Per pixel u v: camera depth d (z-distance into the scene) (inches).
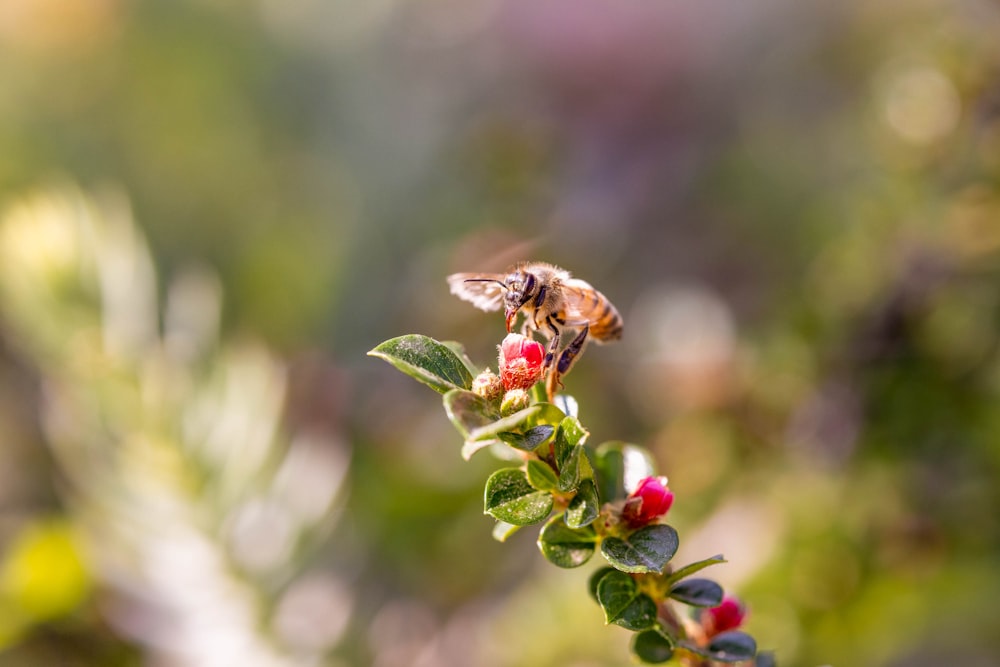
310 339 34.9
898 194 24.1
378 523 25.3
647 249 34.8
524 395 12.2
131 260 21.3
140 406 20.1
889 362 22.0
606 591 12.4
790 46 39.0
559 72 40.4
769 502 22.0
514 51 41.4
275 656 19.8
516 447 12.1
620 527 12.4
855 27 37.3
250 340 32.9
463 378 12.3
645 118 38.7
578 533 12.5
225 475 20.3
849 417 22.1
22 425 29.1
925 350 21.7
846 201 31.5
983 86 23.4
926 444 21.3
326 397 28.9
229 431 20.5
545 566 23.6
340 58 43.6
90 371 20.1
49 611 22.3
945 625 20.1
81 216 21.1
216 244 38.6
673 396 24.8
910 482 21.0
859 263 23.9
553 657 20.4
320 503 20.8
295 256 37.5
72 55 39.3
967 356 21.3
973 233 22.2
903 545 20.5
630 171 36.9
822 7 38.3
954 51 24.1
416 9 45.0
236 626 19.9
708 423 23.8
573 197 34.5
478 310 28.9
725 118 39.0
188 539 20.2
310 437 24.8
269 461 20.6
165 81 40.5
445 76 42.7
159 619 20.3
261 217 39.7
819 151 36.2
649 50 40.0
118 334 20.5
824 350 22.8
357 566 22.4
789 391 23.2
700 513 22.9
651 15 40.1
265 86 42.1
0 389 29.4
